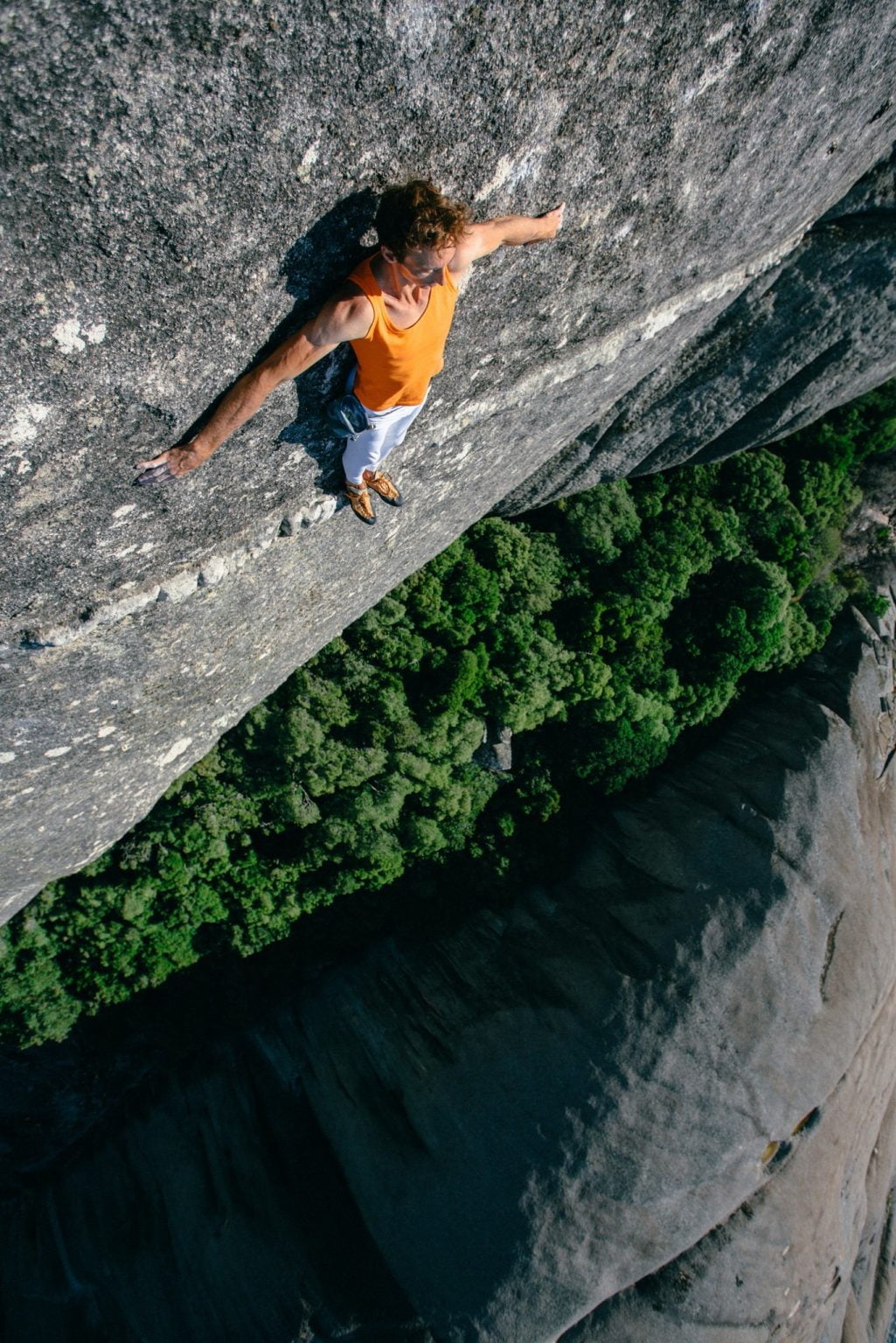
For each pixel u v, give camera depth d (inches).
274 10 149.3
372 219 195.8
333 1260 655.1
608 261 290.4
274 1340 643.5
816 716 730.8
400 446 295.9
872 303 534.3
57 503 204.5
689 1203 612.1
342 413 224.8
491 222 204.5
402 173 193.2
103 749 315.3
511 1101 642.8
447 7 169.8
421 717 650.2
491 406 324.8
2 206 148.0
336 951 763.4
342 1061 730.2
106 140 149.5
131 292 173.5
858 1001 669.9
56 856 367.9
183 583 265.0
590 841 743.7
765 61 250.5
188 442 212.7
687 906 674.8
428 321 179.0
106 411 190.7
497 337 282.4
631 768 721.6
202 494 237.5
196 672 318.0
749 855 681.6
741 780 717.9
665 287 348.8
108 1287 752.3
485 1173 628.1
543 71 198.1
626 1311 599.8
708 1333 602.5
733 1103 625.6
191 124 156.1
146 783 373.1
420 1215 636.7
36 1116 811.4
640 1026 637.9
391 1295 628.4
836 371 589.6
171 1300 709.9
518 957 710.5
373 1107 698.8
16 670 245.4
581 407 408.2
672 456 635.5
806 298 508.4
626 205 267.9
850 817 705.0
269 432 231.6
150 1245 747.4
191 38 145.1
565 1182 609.9
